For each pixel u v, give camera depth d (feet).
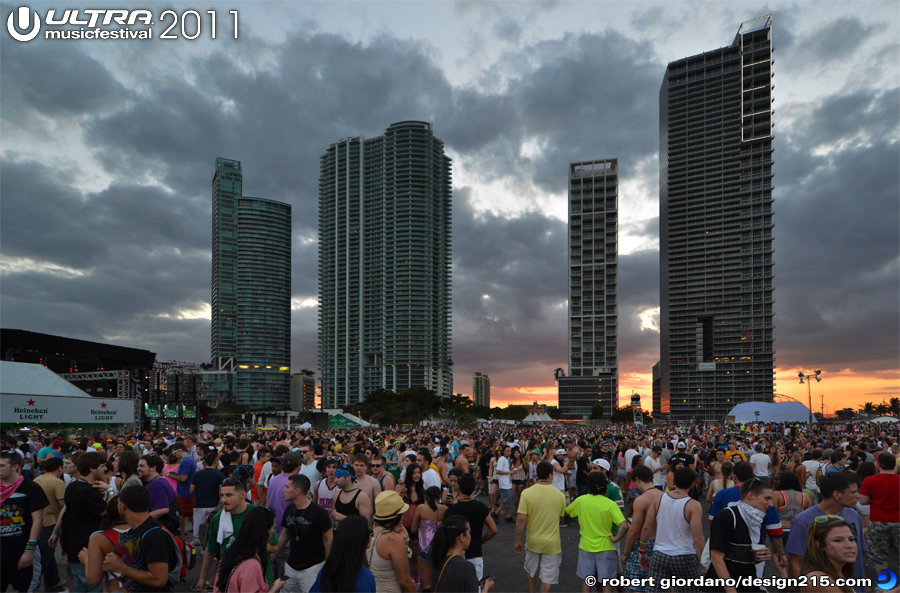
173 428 249.14
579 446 52.42
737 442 70.74
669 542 19.97
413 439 67.97
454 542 15.76
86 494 20.63
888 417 203.51
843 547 14.03
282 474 25.49
